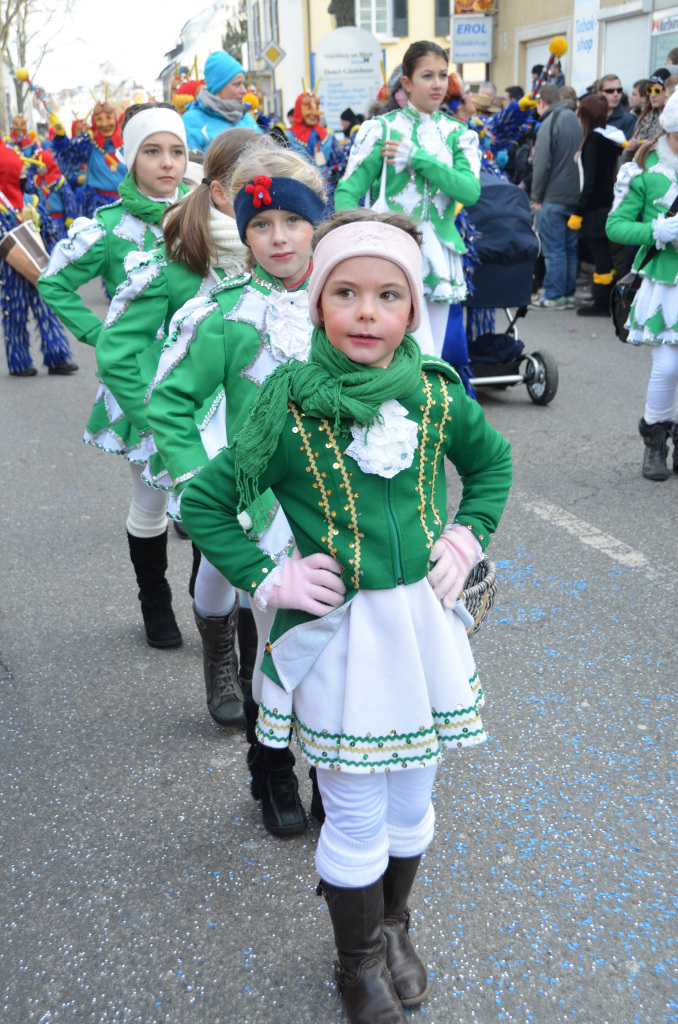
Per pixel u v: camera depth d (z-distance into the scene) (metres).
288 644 1.82
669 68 9.15
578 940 2.21
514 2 16.88
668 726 2.99
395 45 23.03
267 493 2.25
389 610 1.77
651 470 5.10
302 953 2.22
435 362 1.82
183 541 4.68
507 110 9.20
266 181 2.22
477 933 2.24
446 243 5.25
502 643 3.51
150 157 3.34
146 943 2.26
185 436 2.38
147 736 3.08
